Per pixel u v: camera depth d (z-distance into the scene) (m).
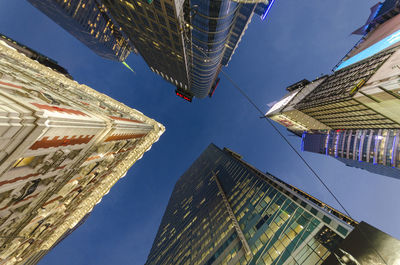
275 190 37.53
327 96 70.31
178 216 92.56
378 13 99.31
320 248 20.67
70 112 13.38
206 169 118.38
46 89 16.55
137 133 27.86
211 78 74.81
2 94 9.59
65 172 15.50
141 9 41.38
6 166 9.52
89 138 15.40
